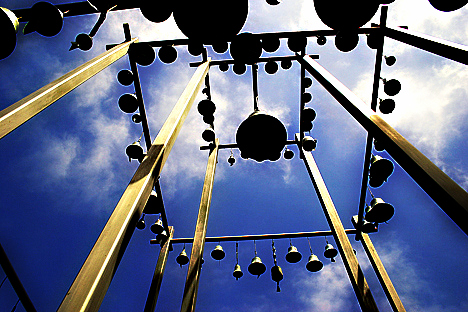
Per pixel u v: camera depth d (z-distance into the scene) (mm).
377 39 4426
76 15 3783
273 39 4316
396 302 4543
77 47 3512
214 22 1885
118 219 2014
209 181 5926
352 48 3408
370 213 4047
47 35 2582
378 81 4605
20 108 1935
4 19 1985
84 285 1562
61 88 2447
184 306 3727
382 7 4359
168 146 3012
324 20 1991
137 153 4305
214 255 6078
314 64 4418
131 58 4438
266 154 2760
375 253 5336
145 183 2352
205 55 5867
